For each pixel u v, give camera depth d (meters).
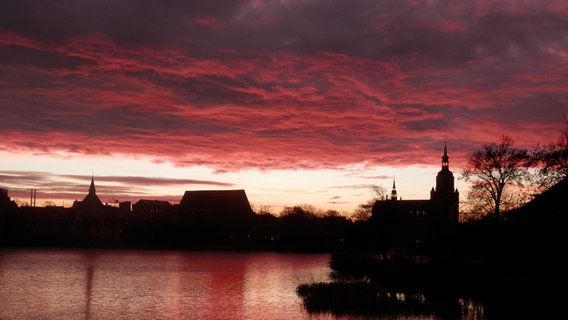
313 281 85.62
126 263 137.12
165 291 79.94
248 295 75.56
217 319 57.50
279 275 104.06
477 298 62.44
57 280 94.38
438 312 56.97
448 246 97.31
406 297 64.81
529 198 76.25
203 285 88.06
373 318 55.41
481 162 80.81
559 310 47.94
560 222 61.47
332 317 56.94
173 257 167.62
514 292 54.47
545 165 66.06
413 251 114.94
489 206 81.31
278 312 60.91
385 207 118.88
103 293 77.94
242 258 165.88
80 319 57.66
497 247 74.44
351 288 71.69
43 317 58.66
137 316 59.44
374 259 103.94
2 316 59.16
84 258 155.50
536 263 63.78
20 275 102.75
